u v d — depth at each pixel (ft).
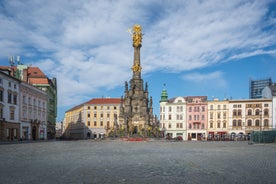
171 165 60.44
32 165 59.52
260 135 199.72
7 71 233.76
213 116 411.95
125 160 71.00
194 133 420.77
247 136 358.64
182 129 426.51
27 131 262.06
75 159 72.90
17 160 69.97
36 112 287.48
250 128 388.16
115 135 276.82
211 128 411.95
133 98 292.20
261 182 40.75
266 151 109.40
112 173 48.78
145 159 73.82
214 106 412.57
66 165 59.67
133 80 298.97
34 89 281.54
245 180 42.29
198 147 141.69
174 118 432.66
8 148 122.93
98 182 40.63
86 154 90.07
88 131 463.01
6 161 67.51
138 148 127.95
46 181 41.14
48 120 340.80
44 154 89.51
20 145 152.05
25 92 258.16
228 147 143.02
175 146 151.84
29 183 39.58
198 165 60.49
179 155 87.92
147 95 297.33
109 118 461.37
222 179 43.14
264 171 51.44
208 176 45.96
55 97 402.72
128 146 148.05
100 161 68.18
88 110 467.11
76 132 513.45
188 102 428.56
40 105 301.02
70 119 574.97
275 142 205.26
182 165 60.49
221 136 401.29
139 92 294.66
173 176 45.96
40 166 57.82
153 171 51.37
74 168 54.95
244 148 132.57
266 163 64.39
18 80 240.94
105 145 159.94
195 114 423.23
